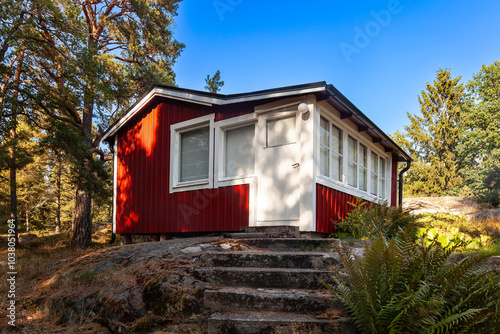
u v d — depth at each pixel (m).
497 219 11.67
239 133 7.61
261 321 3.06
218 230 7.48
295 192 6.57
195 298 3.60
